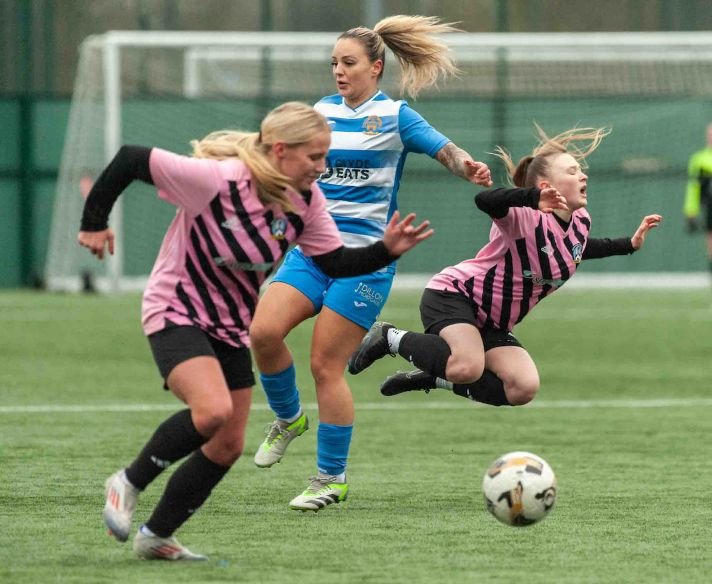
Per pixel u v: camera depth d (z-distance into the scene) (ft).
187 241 50.39
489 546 55.62
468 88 250.16
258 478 73.46
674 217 253.44
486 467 78.07
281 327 65.21
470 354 69.41
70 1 246.88
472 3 256.73
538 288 70.69
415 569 51.06
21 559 52.29
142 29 250.57
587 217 70.49
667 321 182.70
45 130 244.22
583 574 50.44
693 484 72.02
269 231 50.39
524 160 69.51
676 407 106.22
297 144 49.78
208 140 51.44
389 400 111.24
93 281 232.53
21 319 180.55
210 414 49.11
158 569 50.57
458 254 251.19
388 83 242.78
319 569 50.90
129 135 242.17
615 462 79.77
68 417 98.12
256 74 248.52
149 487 69.62
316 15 254.06
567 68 250.78
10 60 244.63
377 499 67.41
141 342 153.79
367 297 65.41
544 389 117.91
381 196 67.36
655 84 253.03
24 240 244.42
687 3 257.75
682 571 51.11
